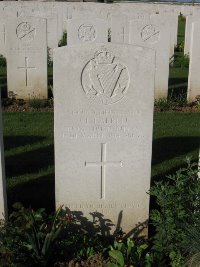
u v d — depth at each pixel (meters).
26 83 3.26
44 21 3.11
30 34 3.12
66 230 1.48
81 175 1.48
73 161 1.46
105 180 1.49
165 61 3.18
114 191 1.51
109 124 1.43
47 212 1.68
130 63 1.37
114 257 1.27
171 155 2.26
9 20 3.08
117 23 3.83
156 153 2.29
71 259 1.33
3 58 4.85
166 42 3.15
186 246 1.26
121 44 1.35
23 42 3.14
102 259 1.30
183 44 6.09
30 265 1.29
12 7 5.00
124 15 3.95
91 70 1.37
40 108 3.11
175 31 5.90
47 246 1.28
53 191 1.84
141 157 1.47
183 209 1.34
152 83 1.39
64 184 1.48
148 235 1.57
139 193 1.52
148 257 1.28
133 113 1.42
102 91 1.39
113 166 1.48
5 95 3.38
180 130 2.67
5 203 1.46
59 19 5.54
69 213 1.52
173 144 2.43
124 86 1.39
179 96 3.39
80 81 1.37
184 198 1.35
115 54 1.36
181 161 2.18
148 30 3.14
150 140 1.45
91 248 1.35
